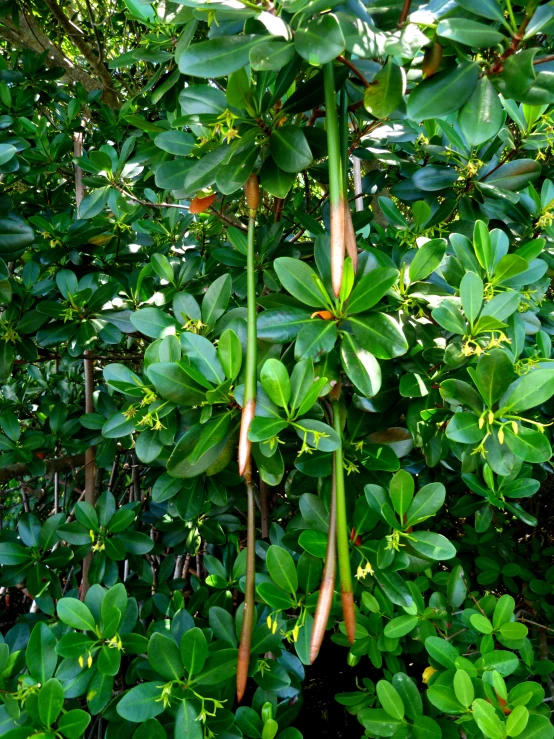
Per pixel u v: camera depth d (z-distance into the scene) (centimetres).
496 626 142
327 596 99
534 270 135
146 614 201
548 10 93
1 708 129
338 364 115
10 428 199
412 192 193
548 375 108
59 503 287
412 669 239
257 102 108
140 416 141
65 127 282
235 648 140
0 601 271
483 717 116
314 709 252
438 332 138
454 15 108
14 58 309
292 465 173
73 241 196
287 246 177
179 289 193
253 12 90
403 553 126
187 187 114
